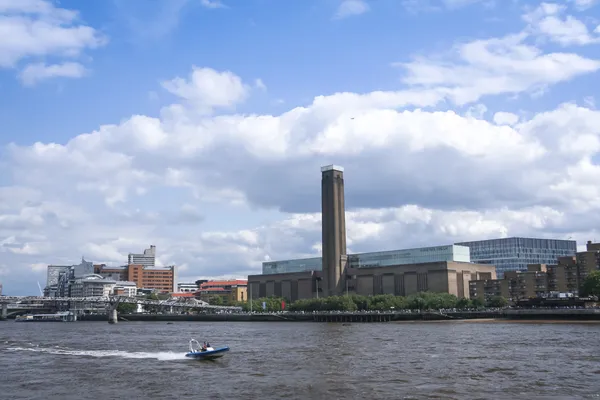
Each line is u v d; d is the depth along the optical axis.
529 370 97.69
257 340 172.62
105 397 81.12
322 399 76.81
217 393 82.12
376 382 87.88
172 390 85.06
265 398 78.00
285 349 139.38
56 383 93.31
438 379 89.88
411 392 80.19
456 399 75.75
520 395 77.69
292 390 82.94
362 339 166.25
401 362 109.56
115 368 109.62
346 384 86.69
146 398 79.81
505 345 139.12
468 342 149.12
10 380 96.88
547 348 130.75
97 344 168.38
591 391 79.94
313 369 102.44
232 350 138.88
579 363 105.44
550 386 83.50
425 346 140.00
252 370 103.19
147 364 115.06
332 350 134.38
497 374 93.94
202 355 122.38
